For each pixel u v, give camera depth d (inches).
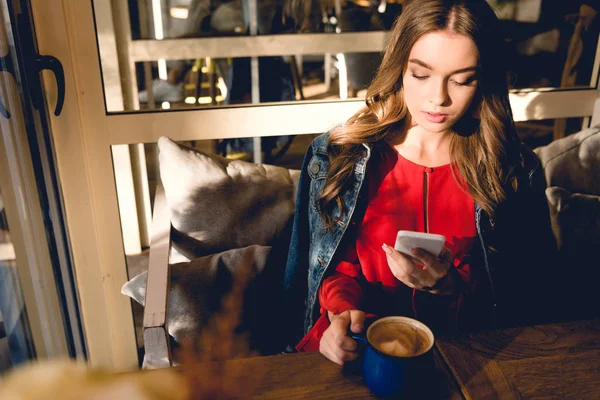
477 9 39.9
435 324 46.2
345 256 48.2
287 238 57.4
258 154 83.8
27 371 11.7
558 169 65.7
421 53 40.2
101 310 66.9
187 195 54.5
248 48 70.6
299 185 52.7
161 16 68.2
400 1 71.2
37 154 49.1
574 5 71.1
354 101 67.1
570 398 29.9
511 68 44.3
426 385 29.5
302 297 54.3
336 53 72.5
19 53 46.3
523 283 48.8
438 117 41.9
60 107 54.6
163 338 42.3
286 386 30.7
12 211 43.6
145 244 80.8
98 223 63.7
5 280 42.3
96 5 64.1
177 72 83.3
